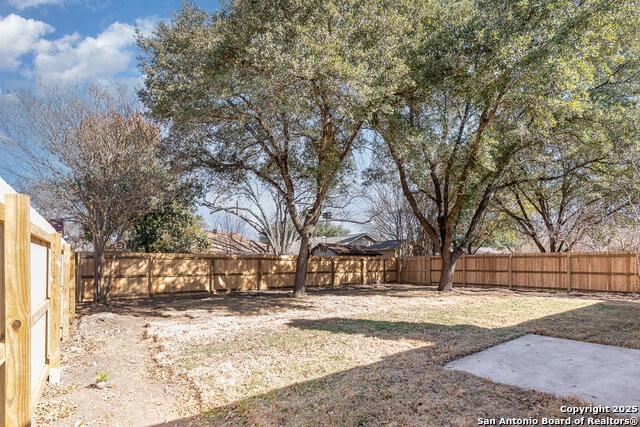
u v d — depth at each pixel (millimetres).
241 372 5102
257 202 24234
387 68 10898
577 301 12438
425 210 22969
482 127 12828
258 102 11727
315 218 14844
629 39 12211
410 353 5812
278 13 10992
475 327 7875
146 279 14469
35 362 3801
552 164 14797
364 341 6668
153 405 4227
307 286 19672
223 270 16641
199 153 14602
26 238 2750
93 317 9484
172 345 6668
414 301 12859
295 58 9727
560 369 5000
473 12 12008
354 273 21844
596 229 17969
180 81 12344
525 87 11070
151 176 12305
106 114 11516
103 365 5715
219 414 3891
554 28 10570
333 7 10250
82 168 11266
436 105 13375
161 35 14289
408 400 4039
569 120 12586
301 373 4996
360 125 12984
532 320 8680
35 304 3816
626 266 14586
